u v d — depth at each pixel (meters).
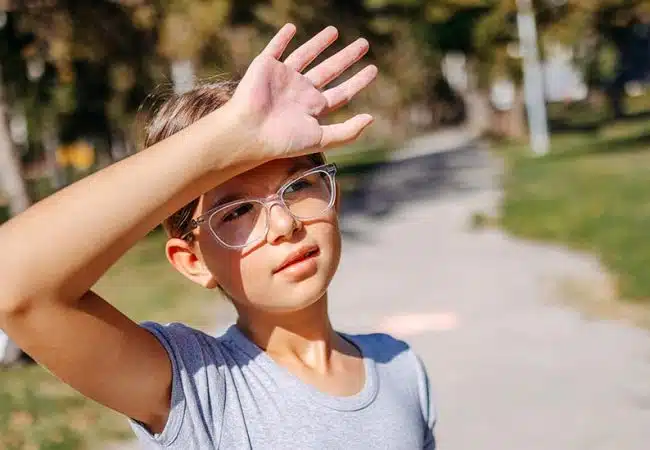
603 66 43.91
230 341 1.81
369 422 1.82
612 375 6.03
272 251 1.68
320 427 1.75
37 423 5.39
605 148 28.81
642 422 5.11
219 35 16.28
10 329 1.39
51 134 27.56
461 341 7.18
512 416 5.32
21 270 1.34
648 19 31.48
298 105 1.54
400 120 55.94
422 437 1.96
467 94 47.69
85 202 1.37
